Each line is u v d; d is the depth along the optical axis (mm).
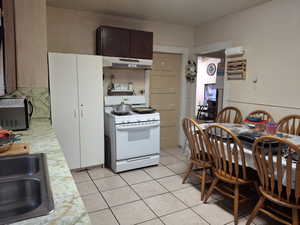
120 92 3652
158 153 3348
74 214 697
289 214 1975
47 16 3078
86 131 3053
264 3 2889
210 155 2285
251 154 1835
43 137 1736
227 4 2969
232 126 2648
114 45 3229
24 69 2424
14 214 913
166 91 4238
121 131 2982
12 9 2051
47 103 2588
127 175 2994
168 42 4016
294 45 2568
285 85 2686
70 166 3008
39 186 924
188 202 2311
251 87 3115
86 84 2975
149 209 2182
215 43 3727
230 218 2035
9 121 1951
